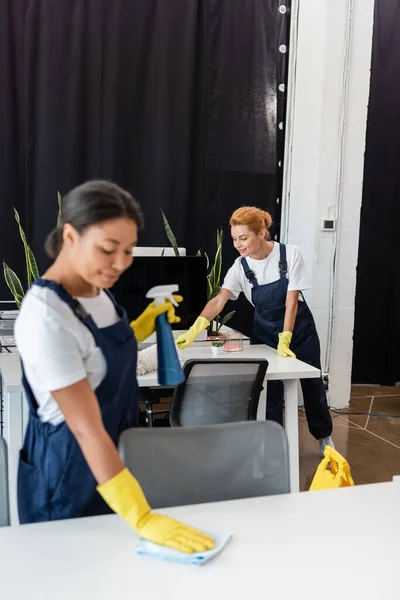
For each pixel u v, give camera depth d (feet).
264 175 14.71
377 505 4.49
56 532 3.94
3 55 12.75
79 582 3.40
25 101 12.96
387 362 16.81
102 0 13.15
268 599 3.31
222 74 14.17
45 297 4.02
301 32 13.96
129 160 13.82
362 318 16.58
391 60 15.42
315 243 14.11
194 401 8.33
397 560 3.74
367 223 16.05
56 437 4.46
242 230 9.98
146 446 4.70
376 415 14.35
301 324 11.06
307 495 4.62
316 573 3.57
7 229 13.19
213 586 3.40
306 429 13.35
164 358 4.87
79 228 3.90
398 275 16.51
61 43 13.01
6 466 4.40
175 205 14.19
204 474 4.83
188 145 14.07
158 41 13.60
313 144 13.97
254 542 3.90
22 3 12.76
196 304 10.00
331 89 13.70
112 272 4.02
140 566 3.57
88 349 4.28
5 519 4.35
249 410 8.57
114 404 4.59
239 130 14.43
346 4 13.48
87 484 4.56
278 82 14.52
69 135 13.26
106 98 13.41
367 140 15.62
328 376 14.48
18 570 3.50
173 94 13.87
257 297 10.73
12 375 7.94
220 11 13.98
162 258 9.66
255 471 4.92
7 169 13.05
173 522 3.87
